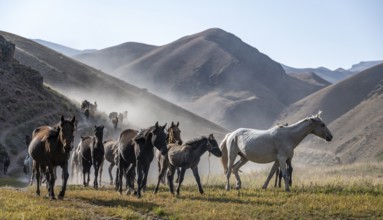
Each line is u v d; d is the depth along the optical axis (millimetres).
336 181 20469
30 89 63594
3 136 48375
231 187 21141
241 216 13289
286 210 14352
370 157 104312
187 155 17297
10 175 39562
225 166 20703
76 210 13078
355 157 111875
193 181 24609
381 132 120500
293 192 18031
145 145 16453
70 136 14312
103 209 13578
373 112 150875
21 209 12867
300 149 55000
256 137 19109
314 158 51250
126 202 15125
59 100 67062
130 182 17562
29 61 117250
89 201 15312
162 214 13680
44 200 14742
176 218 13195
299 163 50938
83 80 129875
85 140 23016
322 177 24875
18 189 19688
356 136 131250
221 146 20672
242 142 19453
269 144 18828
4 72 62281
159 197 16719
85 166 22703
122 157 17734
